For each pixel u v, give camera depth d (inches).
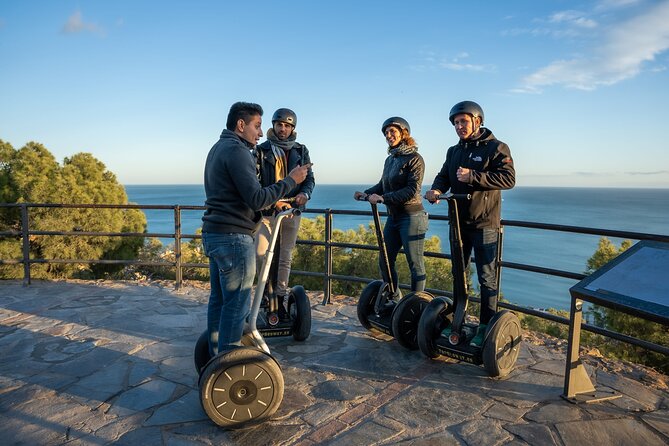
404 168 149.6
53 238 518.3
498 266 158.6
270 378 99.2
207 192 106.6
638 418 105.5
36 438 95.9
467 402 112.7
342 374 129.0
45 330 164.6
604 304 102.8
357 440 95.6
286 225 156.1
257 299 106.7
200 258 687.7
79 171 579.8
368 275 646.5
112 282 242.4
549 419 104.4
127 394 116.0
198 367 116.6
